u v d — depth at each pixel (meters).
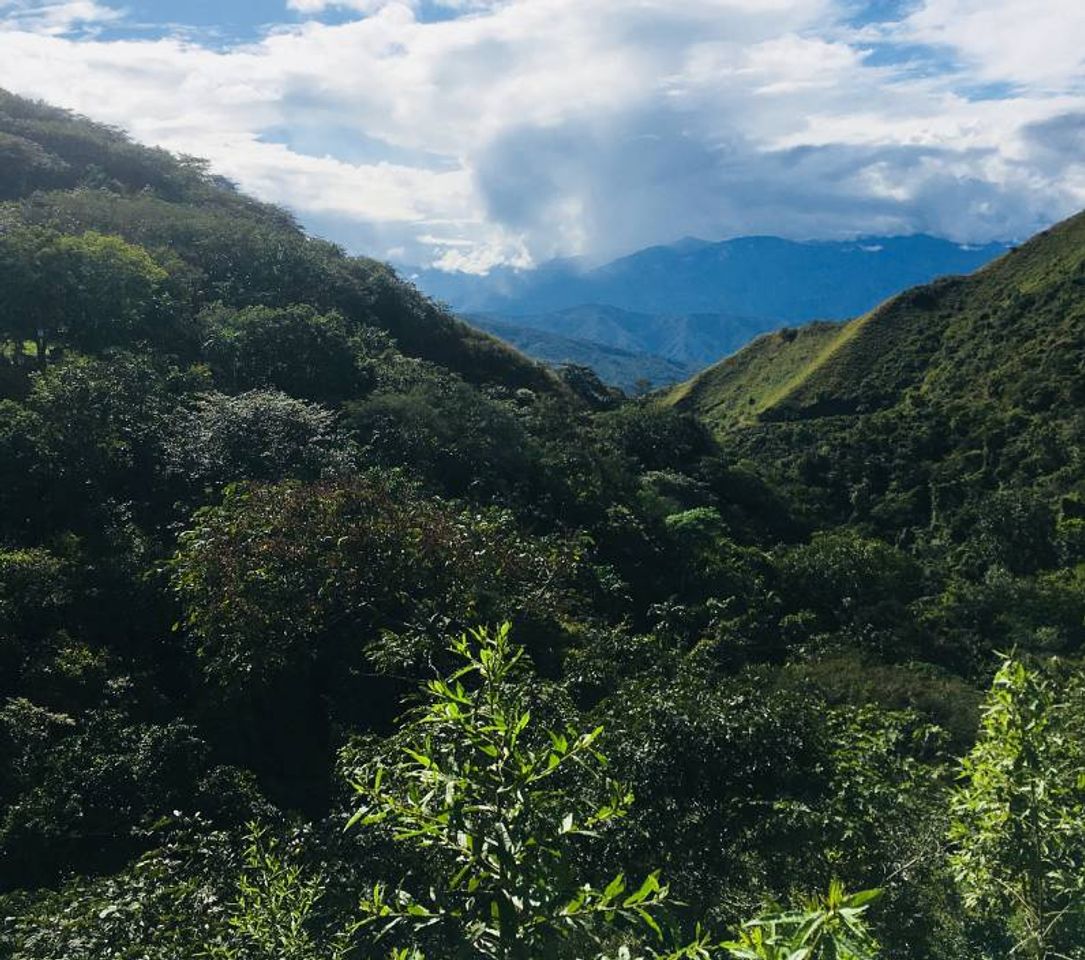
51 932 9.43
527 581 19.12
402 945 7.34
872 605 34.59
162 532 21.28
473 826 3.37
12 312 29.41
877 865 8.68
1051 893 6.41
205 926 9.09
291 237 53.84
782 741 9.59
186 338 34.84
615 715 10.48
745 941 2.75
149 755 14.09
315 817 14.27
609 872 8.14
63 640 16.69
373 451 29.28
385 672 14.86
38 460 21.47
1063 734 6.95
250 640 15.40
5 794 13.02
